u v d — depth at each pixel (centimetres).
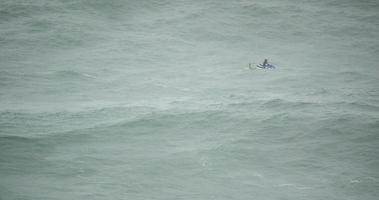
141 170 14200
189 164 14538
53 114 17788
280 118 17125
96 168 14200
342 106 18550
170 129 16488
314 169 14425
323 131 16275
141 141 15725
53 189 13212
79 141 15538
